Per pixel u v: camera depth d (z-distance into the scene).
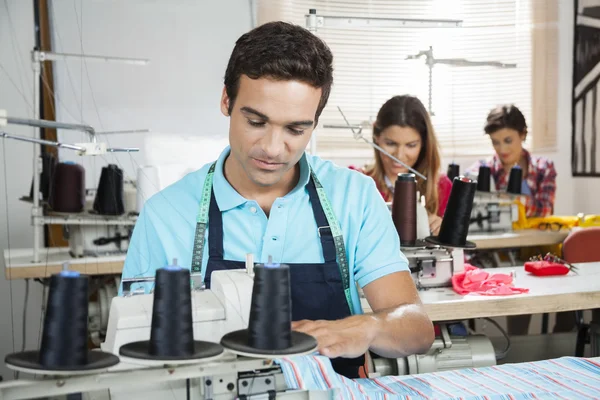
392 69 6.10
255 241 1.84
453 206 2.97
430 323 1.77
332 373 1.50
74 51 5.24
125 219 3.99
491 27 6.17
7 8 5.04
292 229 1.85
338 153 5.98
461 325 3.04
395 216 3.06
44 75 5.11
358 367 1.88
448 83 6.16
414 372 2.61
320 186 1.89
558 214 6.19
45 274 3.79
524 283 3.23
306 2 5.87
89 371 1.19
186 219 1.87
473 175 5.38
